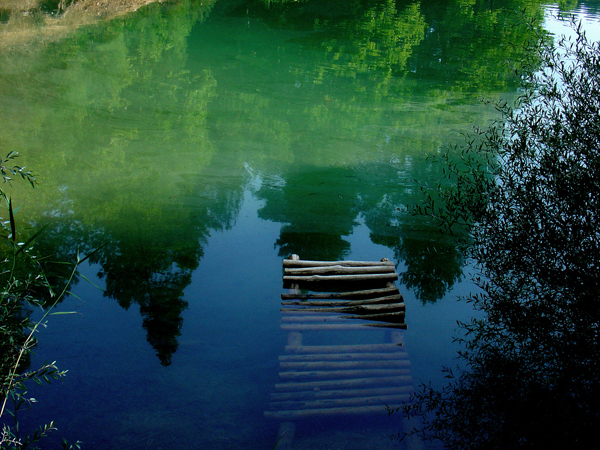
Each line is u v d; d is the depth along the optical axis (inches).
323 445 139.4
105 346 174.4
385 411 149.3
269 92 438.3
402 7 761.0
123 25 600.7
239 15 684.1
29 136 340.5
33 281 127.7
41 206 263.3
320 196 283.7
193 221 256.8
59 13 614.2
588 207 134.0
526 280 149.6
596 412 128.3
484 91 453.4
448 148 343.0
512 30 650.2
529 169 148.0
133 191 282.7
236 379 162.4
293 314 190.1
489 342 166.2
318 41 586.9
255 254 230.7
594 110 137.4
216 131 364.2
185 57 513.7
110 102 402.9
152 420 147.5
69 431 142.9
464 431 140.9
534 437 130.1
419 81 476.1
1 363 120.4
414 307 197.2
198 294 203.0
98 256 225.8
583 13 706.8
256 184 296.4
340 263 215.6
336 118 391.2
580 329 132.4
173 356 170.7
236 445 140.3
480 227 159.9
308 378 160.2
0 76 436.5
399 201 279.1
